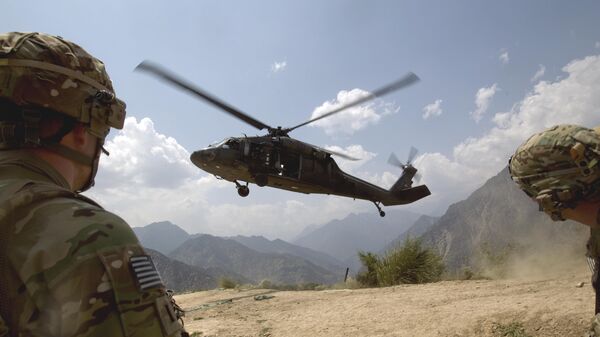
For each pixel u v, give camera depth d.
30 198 1.10
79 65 1.37
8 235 1.04
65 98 1.31
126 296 1.01
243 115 11.30
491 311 5.78
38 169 1.26
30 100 1.25
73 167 1.38
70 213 1.09
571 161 1.59
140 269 1.06
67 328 0.94
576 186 1.58
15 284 1.00
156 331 1.04
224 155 11.16
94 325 0.96
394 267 11.81
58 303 0.96
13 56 1.26
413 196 16.06
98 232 1.06
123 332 0.98
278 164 11.55
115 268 1.02
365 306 7.64
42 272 0.99
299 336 6.45
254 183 11.62
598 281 1.70
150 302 1.04
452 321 5.83
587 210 1.62
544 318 5.12
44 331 0.95
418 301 7.46
